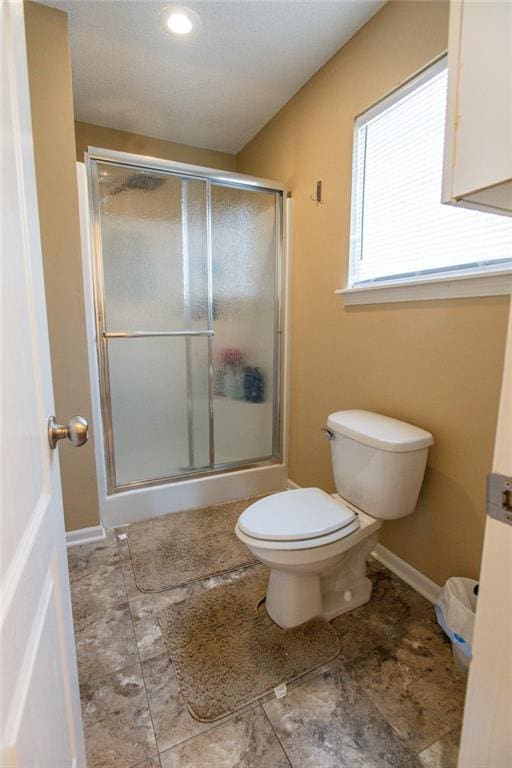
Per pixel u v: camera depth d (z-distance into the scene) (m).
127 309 2.07
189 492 2.31
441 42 1.37
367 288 1.71
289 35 1.77
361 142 1.80
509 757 0.58
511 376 0.53
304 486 2.43
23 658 0.50
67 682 0.78
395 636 1.39
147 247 2.08
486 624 0.59
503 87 0.64
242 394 2.48
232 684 1.20
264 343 2.50
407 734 1.06
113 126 2.62
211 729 1.07
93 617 1.47
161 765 0.98
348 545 1.38
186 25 1.71
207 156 2.98
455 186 0.74
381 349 1.73
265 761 0.99
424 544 1.59
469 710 0.63
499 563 0.56
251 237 2.36
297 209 2.30
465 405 1.37
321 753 1.01
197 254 2.21
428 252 1.51
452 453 1.43
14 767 0.41
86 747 1.02
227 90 2.20
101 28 1.73
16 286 0.57
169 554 1.88
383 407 1.74
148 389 2.19
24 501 0.56
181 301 2.21
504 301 1.23
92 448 1.96
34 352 0.66
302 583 1.41
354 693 1.17
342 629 1.42
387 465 1.39
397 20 1.54
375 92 1.67
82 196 1.85
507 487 0.54
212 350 2.33
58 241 1.78
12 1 0.60
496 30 0.65
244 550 1.91
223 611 1.50
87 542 1.97
